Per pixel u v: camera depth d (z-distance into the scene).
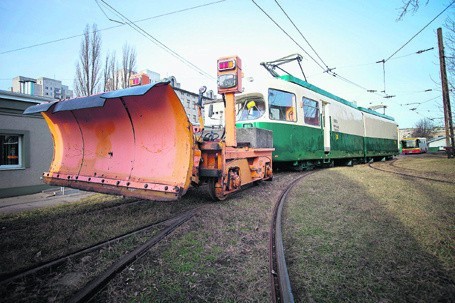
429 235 3.27
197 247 3.10
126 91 3.45
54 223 4.08
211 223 3.93
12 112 7.75
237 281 2.36
